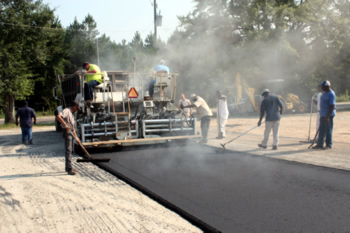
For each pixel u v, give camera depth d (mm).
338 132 11391
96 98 9852
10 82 22969
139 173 6387
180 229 3705
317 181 5484
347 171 6113
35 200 4934
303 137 10773
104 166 7156
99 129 8938
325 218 3893
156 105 10445
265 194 4859
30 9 23906
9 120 24234
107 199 4863
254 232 3555
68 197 5020
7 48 22688
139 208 4438
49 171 6918
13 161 8297
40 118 35125
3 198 5094
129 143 9188
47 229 3826
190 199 4715
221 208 4312
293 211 4145
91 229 3771
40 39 24562
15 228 3898
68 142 6617
